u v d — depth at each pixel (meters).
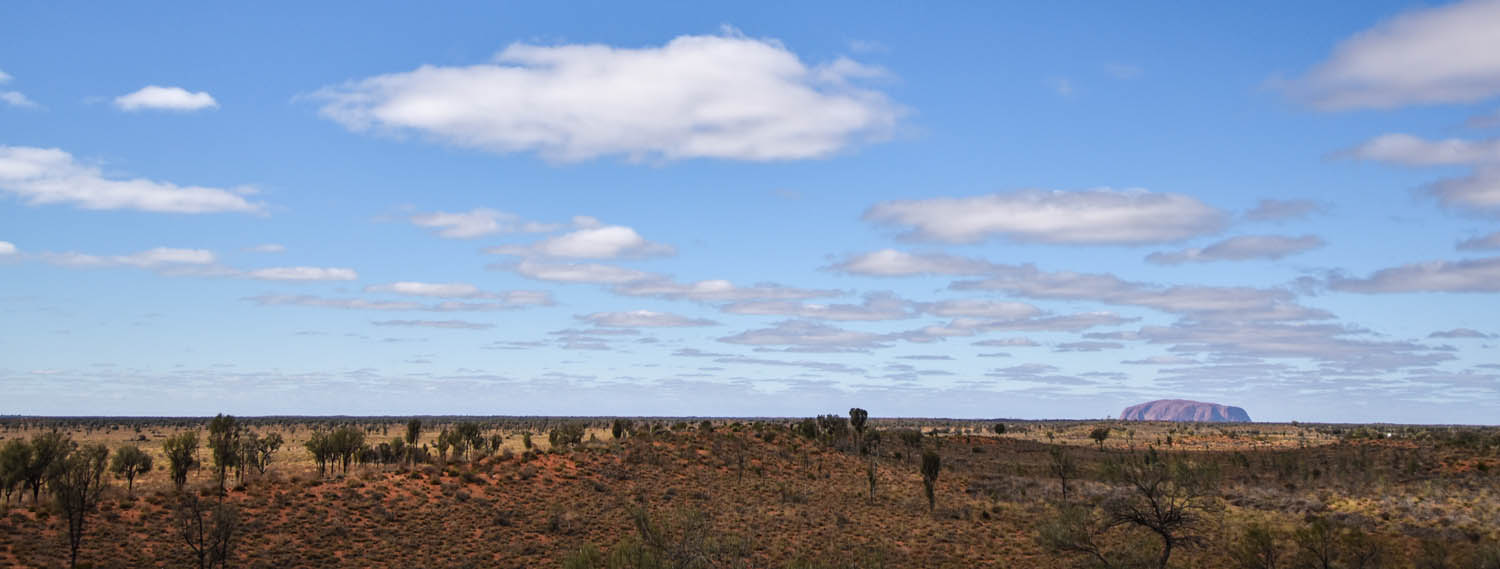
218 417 80.44
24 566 44.88
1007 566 58.16
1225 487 86.75
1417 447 109.06
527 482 73.25
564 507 67.44
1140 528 64.81
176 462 73.38
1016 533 68.44
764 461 92.56
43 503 55.91
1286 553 57.94
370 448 106.38
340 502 62.03
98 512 54.12
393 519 59.88
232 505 57.88
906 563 57.88
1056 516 69.94
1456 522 67.81
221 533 47.56
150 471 91.12
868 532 66.44
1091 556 57.28
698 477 82.94
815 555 58.09
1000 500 83.25
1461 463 95.81
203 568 46.47
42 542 48.44
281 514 58.19
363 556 52.53
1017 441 148.88
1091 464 110.00
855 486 86.19
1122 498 62.53
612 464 81.88
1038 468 107.25
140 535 51.34
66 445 64.38
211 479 79.19
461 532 59.09
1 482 59.88
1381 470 95.81
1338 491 84.31
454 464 76.88
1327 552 53.50
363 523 58.50
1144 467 56.81
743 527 65.00
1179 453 124.38
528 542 57.84
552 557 54.97
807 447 102.62
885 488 86.69
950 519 73.31
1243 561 54.16
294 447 135.12
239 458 84.75
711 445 95.50
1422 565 54.00
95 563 46.38
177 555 48.91
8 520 51.62
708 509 71.25
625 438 100.50
